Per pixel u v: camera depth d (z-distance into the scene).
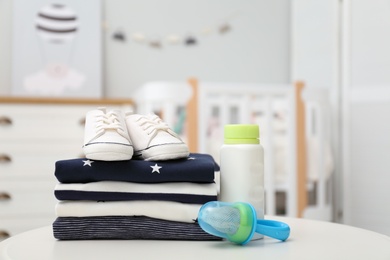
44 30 2.73
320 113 2.48
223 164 0.87
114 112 0.90
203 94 2.26
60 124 2.32
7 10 2.70
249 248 0.76
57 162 0.83
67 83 2.74
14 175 2.27
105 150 0.78
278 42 3.09
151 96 2.22
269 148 2.37
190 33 2.97
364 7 2.53
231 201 0.85
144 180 0.83
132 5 2.89
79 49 2.77
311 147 2.52
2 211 2.26
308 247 0.77
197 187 0.84
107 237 0.84
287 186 2.44
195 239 0.82
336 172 2.71
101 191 0.82
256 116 2.75
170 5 2.94
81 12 2.78
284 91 2.39
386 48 2.39
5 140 2.27
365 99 2.53
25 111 2.29
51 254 0.73
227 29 3.02
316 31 2.88
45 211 2.30
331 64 2.75
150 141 0.85
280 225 0.83
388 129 2.38
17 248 0.77
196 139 2.25
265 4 3.08
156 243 0.81
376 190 2.45
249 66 3.05
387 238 0.84
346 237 0.85
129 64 2.88
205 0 2.99
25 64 2.70
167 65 2.94
